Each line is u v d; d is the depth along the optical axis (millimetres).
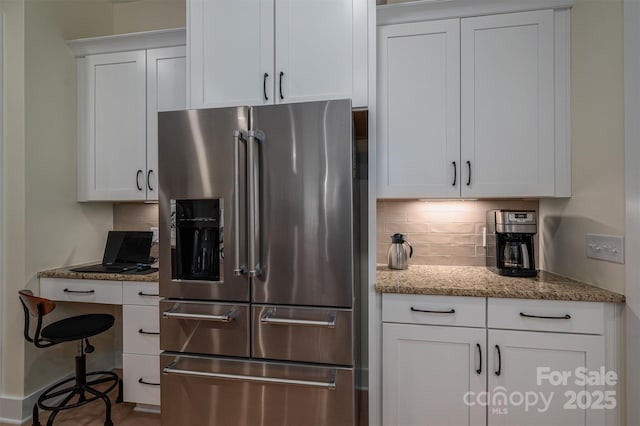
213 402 1548
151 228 2607
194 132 1552
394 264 2025
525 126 1716
